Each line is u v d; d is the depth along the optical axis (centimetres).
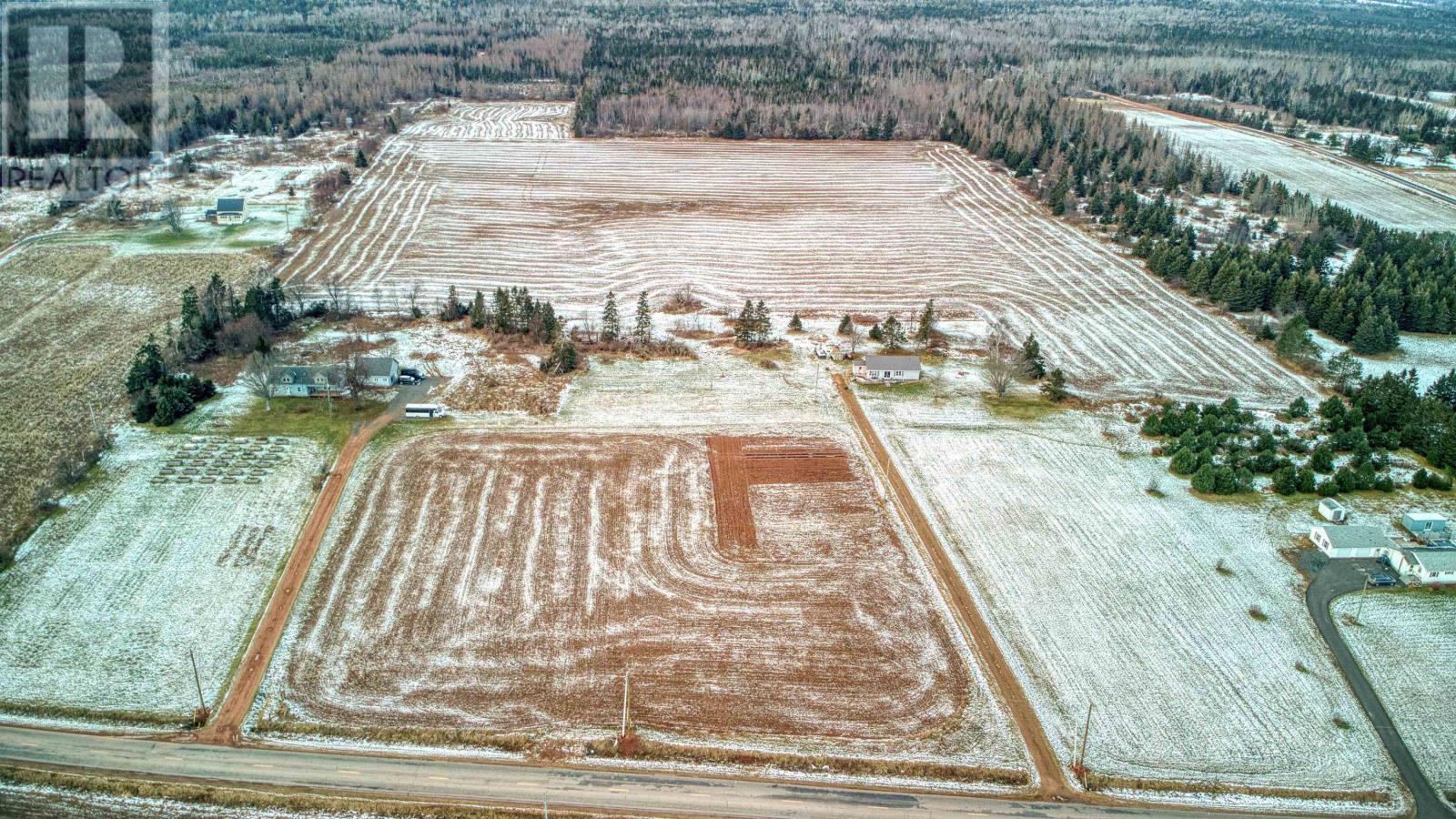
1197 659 6028
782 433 8650
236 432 8331
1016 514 7506
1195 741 5425
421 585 6550
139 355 9331
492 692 5678
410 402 8956
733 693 5712
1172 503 7681
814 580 6725
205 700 5550
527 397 9162
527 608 6375
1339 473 7806
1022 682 5828
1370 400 8912
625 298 11906
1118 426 8938
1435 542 7119
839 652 6056
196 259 12600
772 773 5184
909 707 5634
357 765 5156
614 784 5084
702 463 8119
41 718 5397
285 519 7175
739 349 10388
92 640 5959
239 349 9869
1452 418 8331
